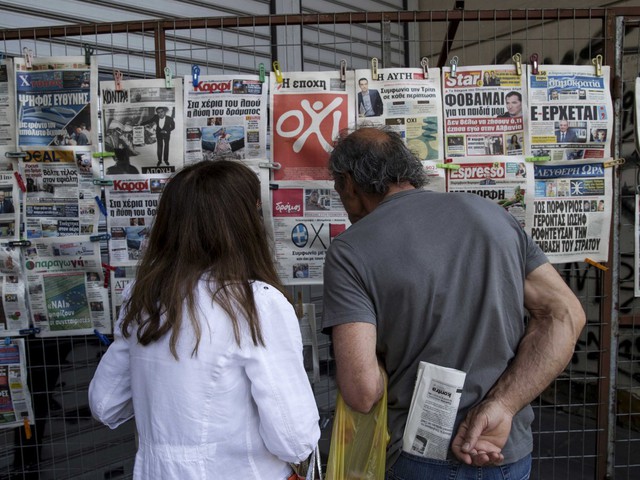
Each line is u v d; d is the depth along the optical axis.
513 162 2.10
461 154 2.10
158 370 1.12
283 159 2.10
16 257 2.10
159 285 1.16
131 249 2.11
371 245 1.33
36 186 2.10
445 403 1.29
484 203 1.42
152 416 1.12
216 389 1.10
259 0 3.76
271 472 1.17
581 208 2.13
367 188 1.44
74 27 2.12
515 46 4.05
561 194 2.13
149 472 1.12
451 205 1.38
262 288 1.17
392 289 1.30
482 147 2.10
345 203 1.55
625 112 3.32
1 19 2.77
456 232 1.33
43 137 2.09
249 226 1.22
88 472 2.58
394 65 4.62
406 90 2.08
